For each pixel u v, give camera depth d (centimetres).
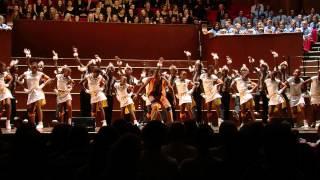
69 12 1841
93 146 429
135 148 352
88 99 1282
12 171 424
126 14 1855
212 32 1753
